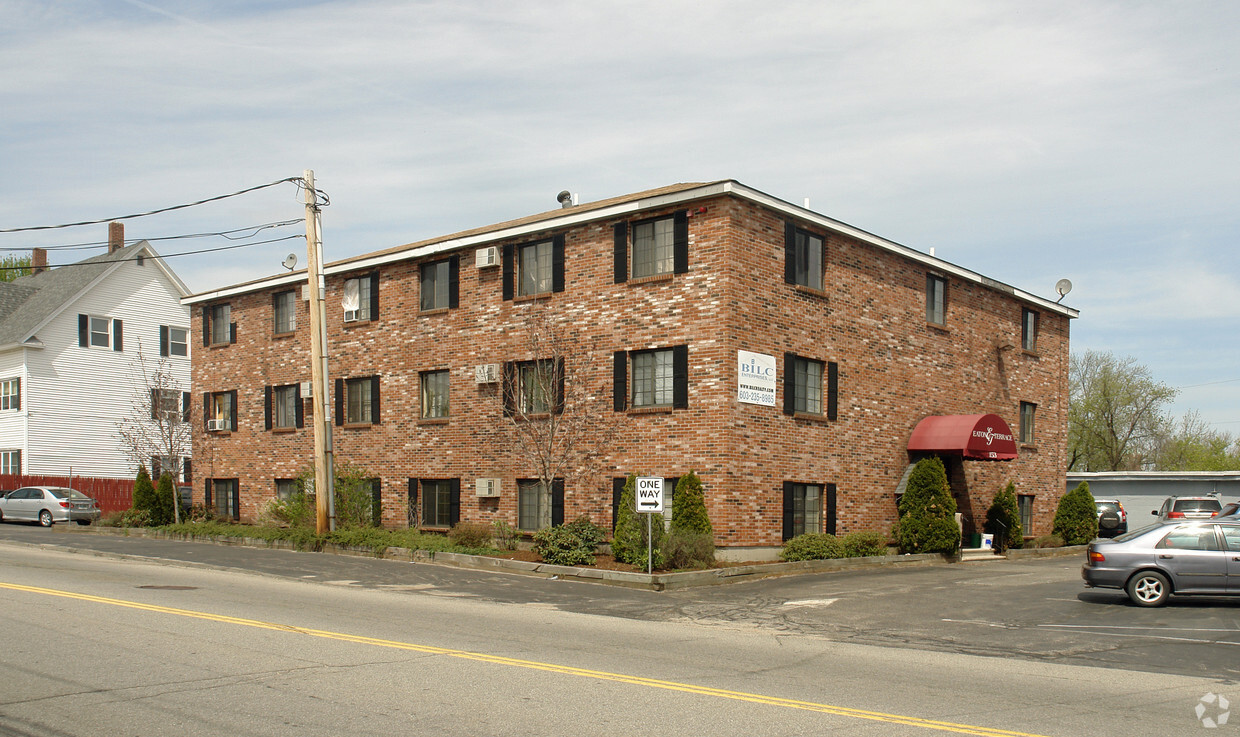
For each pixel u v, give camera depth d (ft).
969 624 48.83
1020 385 111.04
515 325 87.15
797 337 80.07
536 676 32.30
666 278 77.05
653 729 25.81
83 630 39.19
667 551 67.82
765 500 75.82
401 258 96.63
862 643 42.80
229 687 29.73
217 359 118.93
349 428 101.19
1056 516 109.91
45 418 147.33
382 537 81.10
